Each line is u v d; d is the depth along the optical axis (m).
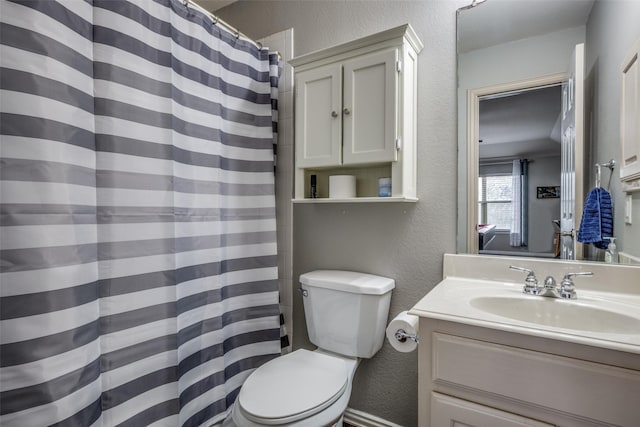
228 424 1.34
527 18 1.16
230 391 1.40
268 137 1.52
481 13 1.23
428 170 1.32
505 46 1.19
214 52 1.31
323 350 1.43
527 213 1.15
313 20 1.62
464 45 1.26
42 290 0.76
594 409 0.68
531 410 0.74
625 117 1.00
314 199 1.40
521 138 1.16
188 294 1.18
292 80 1.66
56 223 0.78
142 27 1.03
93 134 0.91
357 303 1.30
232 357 1.42
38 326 0.75
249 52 1.49
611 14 1.02
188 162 1.19
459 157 1.27
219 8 1.96
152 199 1.05
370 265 1.47
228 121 1.40
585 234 1.06
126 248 0.98
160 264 1.07
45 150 0.77
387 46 1.23
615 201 1.01
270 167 1.52
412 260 1.37
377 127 1.24
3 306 0.72
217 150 1.30
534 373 0.73
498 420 0.76
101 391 0.92
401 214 1.39
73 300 0.81
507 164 1.18
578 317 0.92
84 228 0.86
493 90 1.21
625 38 1.00
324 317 1.38
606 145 1.03
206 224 1.26
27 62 0.75
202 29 1.25
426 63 1.33
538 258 1.13
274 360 1.26
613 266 1.01
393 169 1.22
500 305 1.01
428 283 1.33
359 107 1.27
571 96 1.08
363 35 1.48
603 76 1.03
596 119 1.04
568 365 0.70
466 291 1.06
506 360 0.76
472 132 1.25
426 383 0.87
